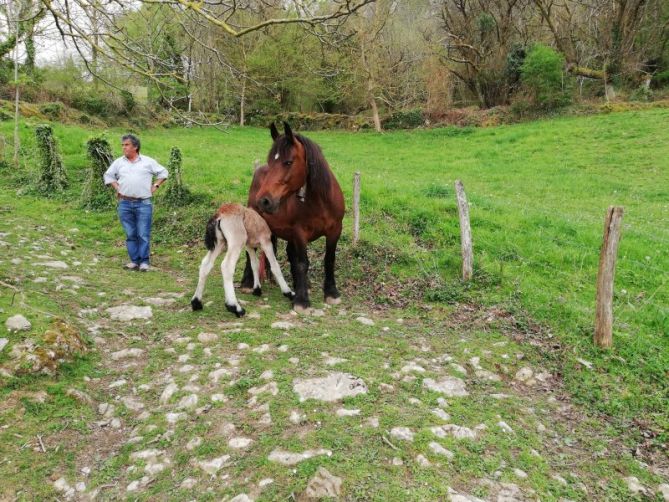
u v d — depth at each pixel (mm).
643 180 16109
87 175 11258
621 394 4465
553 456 3637
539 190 15062
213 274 7309
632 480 3447
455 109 32156
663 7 29578
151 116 25750
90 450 3463
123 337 4992
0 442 3361
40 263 6680
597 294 5121
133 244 7359
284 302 6195
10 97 21188
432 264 7430
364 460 3242
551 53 27859
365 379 4215
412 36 33219
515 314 5891
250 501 2936
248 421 3666
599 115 26203
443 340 5355
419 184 12656
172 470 3264
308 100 36031
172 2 3910
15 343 4109
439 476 3182
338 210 5867
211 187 11055
